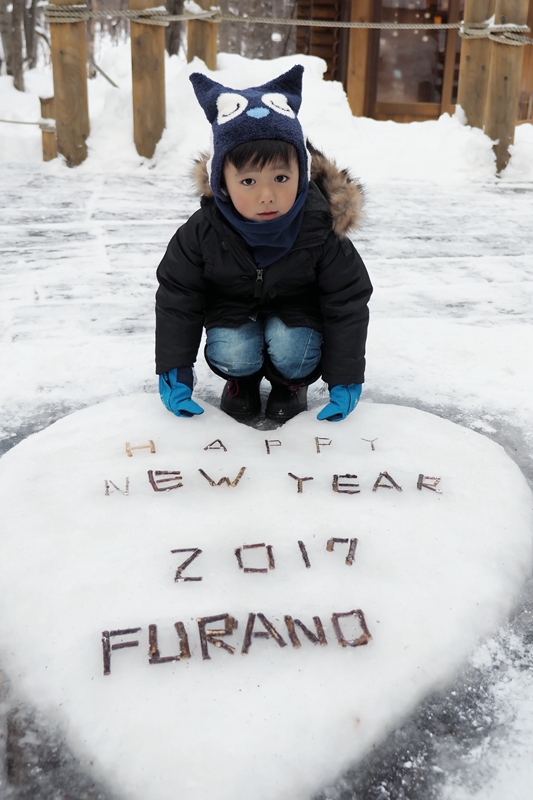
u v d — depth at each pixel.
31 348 2.91
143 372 2.74
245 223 1.97
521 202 6.20
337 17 11.71
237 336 2.27
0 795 1.15
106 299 3.50
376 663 1.34
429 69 10.23
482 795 1.16
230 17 7.38
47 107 6.98
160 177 6.75
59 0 6.39
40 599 1.50
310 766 1.17
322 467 1.98
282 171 1.88
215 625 1.42
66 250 4.30
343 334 2.18
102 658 1.34
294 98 2.02
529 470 2.14
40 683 1.32
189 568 1.57
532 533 1.79
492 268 4.20
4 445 2.21
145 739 1.20
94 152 6.94
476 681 1.37
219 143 1.89
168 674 1.30
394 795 1.15
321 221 2.08
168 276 2.18
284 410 2.37
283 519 1.74
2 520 1.76
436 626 1.44
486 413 2.49
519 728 1.28
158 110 6.85
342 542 1.66
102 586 1.52
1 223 4.90
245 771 1.16
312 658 1.34
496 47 6.90
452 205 6.01
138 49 6.62
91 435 2.15
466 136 7.34
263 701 1.26
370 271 4.10
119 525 1.72
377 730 1.25
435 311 3.47
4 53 13.59
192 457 2.02
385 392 2.62
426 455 2.07
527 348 2.98
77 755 1.20
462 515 1.79
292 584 1.52
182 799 1.12
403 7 9.89
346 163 7.21
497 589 1.56
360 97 9.98
